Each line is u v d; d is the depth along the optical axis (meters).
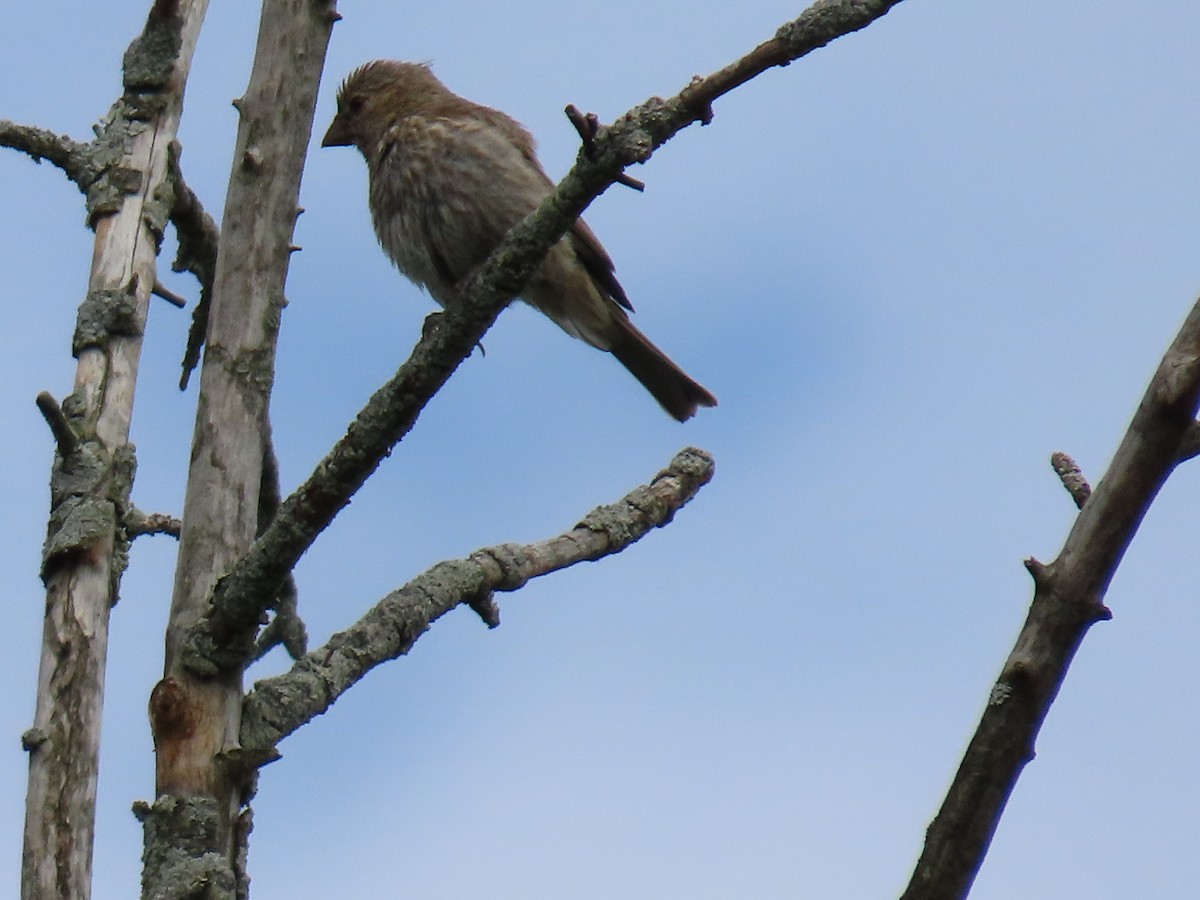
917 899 5.31
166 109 9.22
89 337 8.39
